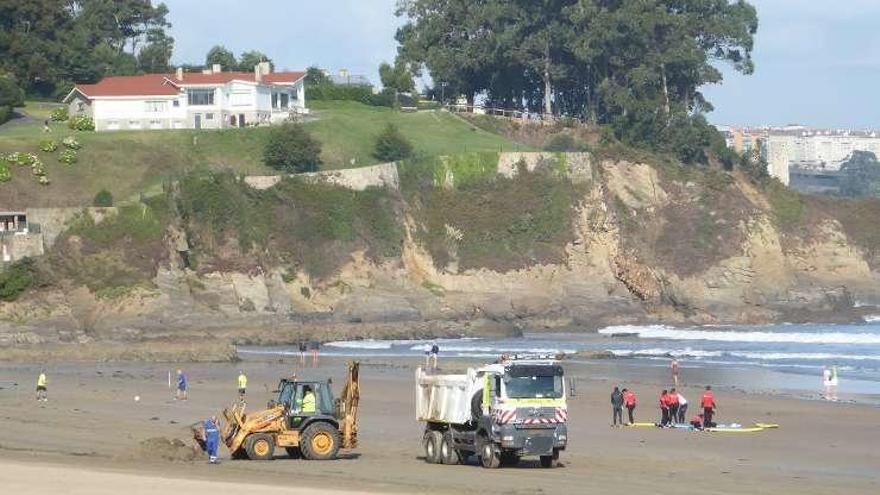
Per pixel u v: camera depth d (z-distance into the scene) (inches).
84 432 4109.3
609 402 5290.4
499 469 3326.8
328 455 3486.7
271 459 3459.6
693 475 3255.4
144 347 7780.5
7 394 5516.7
